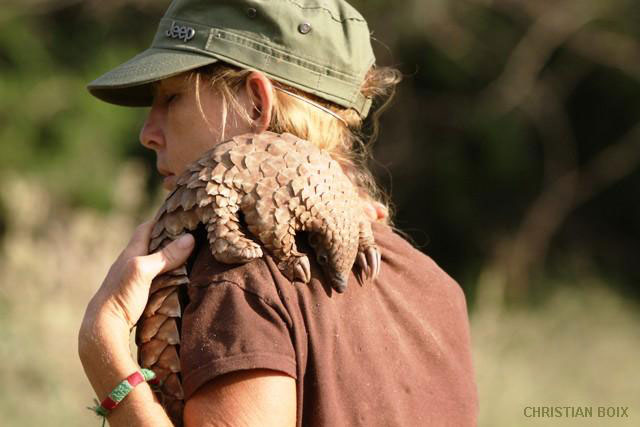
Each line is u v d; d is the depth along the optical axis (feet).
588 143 71.77
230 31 12.37
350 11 12.89
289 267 11.47
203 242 11.91
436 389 12.56
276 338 10.95
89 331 11.38
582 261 68.64
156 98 13.12
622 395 42.96
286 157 11.66
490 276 65.62
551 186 68.44
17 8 65.67
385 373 11.91
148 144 13.25
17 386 34.04
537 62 66.80
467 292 67.26
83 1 66.64
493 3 67.72
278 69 12.35
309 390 11.23
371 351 11.91
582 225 71.56
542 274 67.72
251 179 11.51
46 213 55.21
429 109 68.44
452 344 13.23
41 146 63.05
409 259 13.46
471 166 69.21
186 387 10.96
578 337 52.75
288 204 11.42
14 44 64.59
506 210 69.62
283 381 10.87
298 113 12.53
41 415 32.45
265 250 11.48
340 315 11.85
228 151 11.68
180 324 11.52
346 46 12.72
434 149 68.74
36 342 37.68
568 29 66.74
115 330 11.34
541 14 66.80
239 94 12.50
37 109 63.46
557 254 69.36
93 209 61.62
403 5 65.51
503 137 67.46
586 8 66.80
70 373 36.32
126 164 63.00
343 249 11.62
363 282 12.42
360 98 13.26
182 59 12.30
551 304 62.39
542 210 67.92
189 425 10.88
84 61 66.33
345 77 12.73
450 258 70.18
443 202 69.10
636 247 71.31
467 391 12.95
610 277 68.85
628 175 71.56
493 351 47.93
